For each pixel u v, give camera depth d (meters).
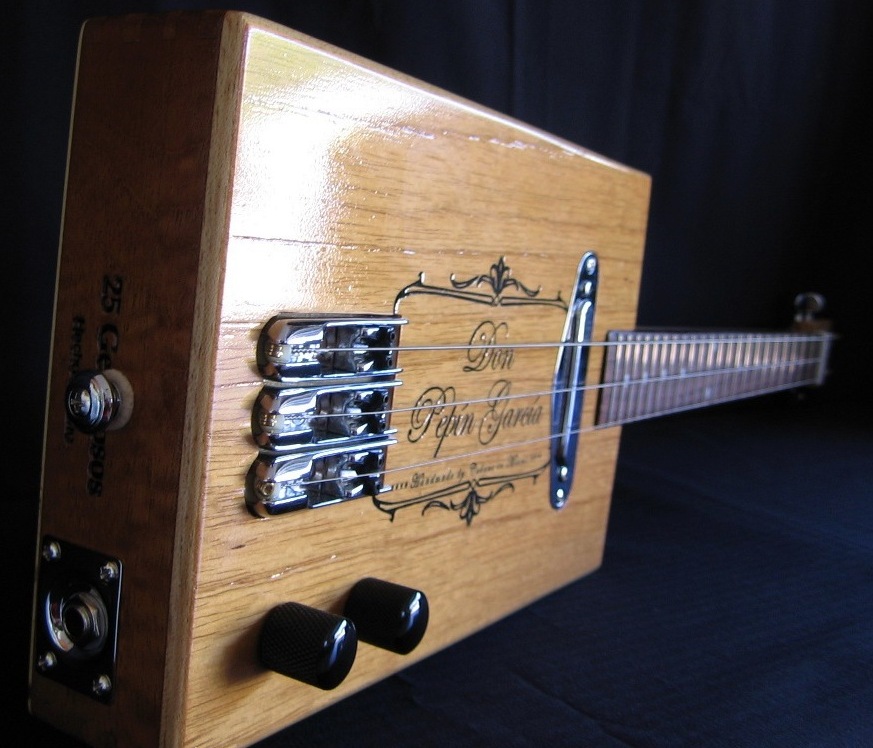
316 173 0.56
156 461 0.53
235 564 0.55
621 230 0.92
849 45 2.21
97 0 1.04
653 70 1.83
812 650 0.87
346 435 0.61
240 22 0.50
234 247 0.51
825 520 1.31
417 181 0.64
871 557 1.16
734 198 2.06
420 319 0.67
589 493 0.97
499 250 0.75
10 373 1.04
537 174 0.77
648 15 1.79
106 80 0.54
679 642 0.86
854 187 2.31
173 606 0.53
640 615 0.92
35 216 1.04
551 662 0.80
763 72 2.03
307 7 1.24
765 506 1.35
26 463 1.06
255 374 0.54
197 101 0.51
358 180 0.59
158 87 0.52
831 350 2.02
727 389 1.31
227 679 0.56
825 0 2.11
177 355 0.52
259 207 0.52
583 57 1.67
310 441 0.57
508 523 0.83
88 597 0.56
